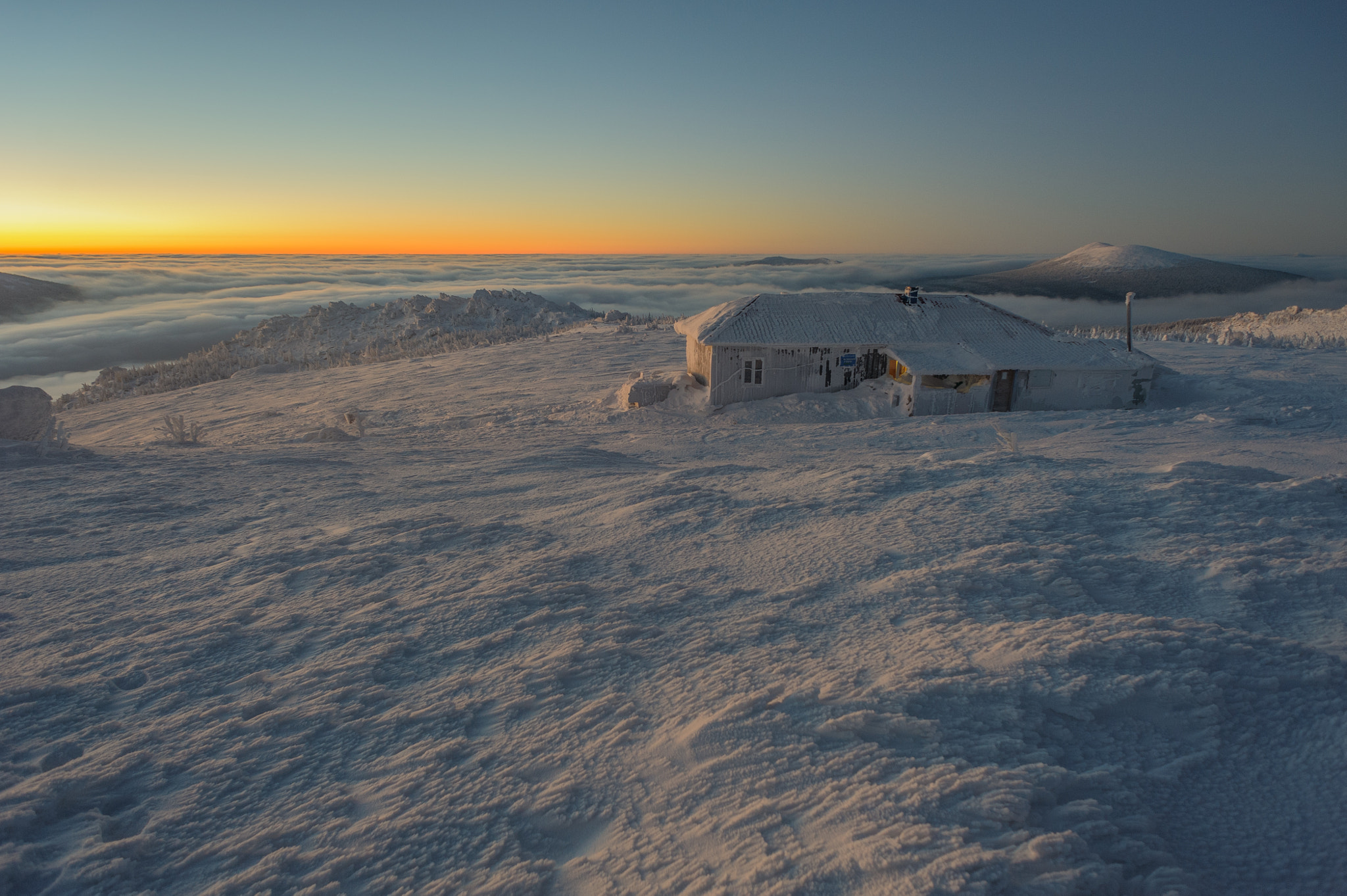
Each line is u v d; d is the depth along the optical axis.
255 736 3.14
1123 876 2.07
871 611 4.04
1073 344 26.81
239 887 2.25
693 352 30.09
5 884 2.25
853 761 2.63
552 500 7.95
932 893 1.95
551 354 47.03
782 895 2.01
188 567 5.59
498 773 2.78
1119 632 3.42
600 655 3.70
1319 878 2.07
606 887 2.17
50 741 3.15
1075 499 5.71
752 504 6.52
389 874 2.28
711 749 2.79
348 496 8.40
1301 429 19.34
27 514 7.23
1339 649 3.39
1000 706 2.91
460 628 4.15
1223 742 2.72
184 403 40.00
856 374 27.73
